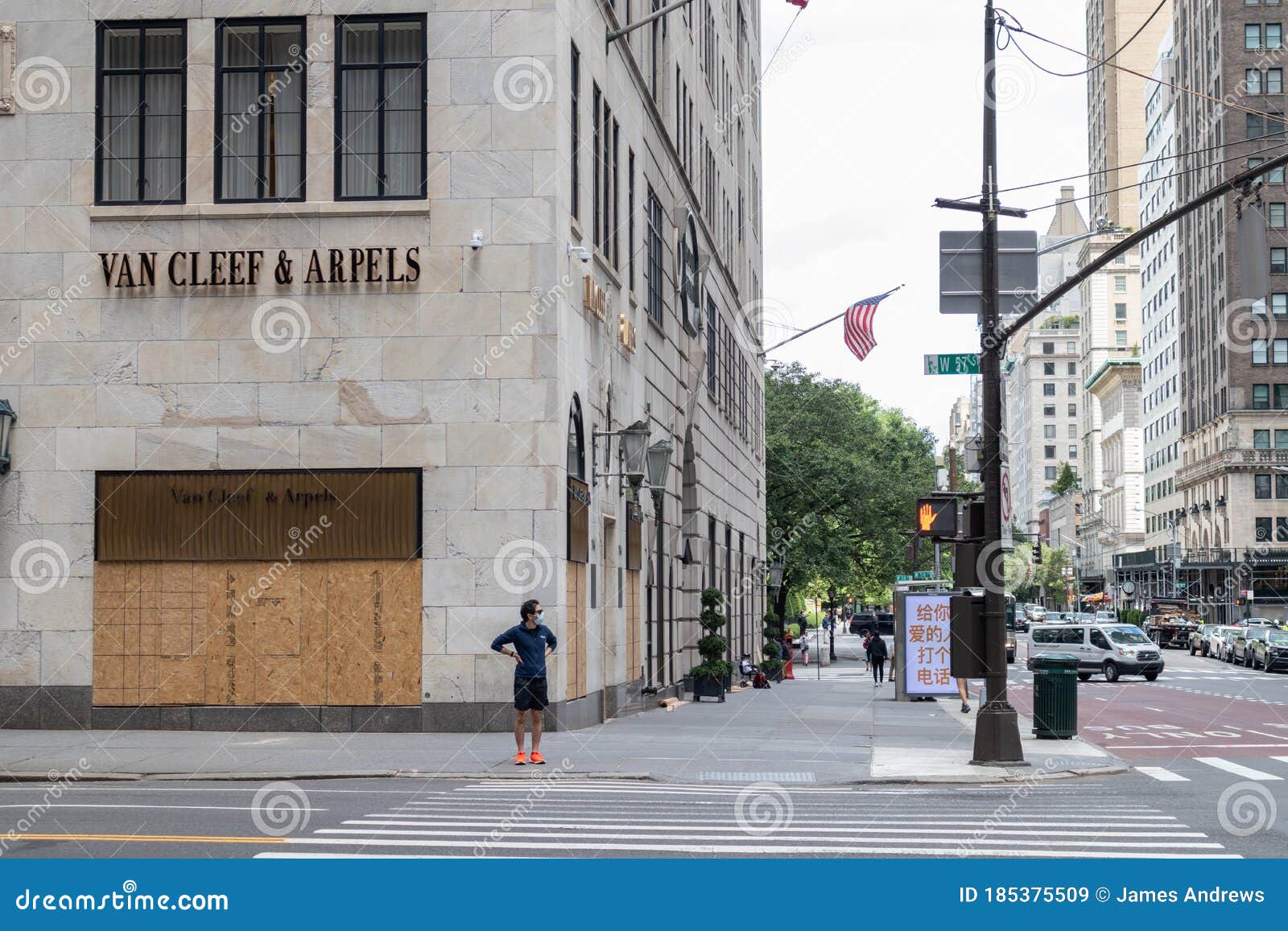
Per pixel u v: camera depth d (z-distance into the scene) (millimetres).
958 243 20734
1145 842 11758
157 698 21891
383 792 15086
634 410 29672
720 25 49219
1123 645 53438
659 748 20312
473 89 22234
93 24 22750
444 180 22156
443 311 21984
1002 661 19141
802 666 68438
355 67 22547
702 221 41812
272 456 22016
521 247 21969
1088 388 180125
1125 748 23297
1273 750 22891
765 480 65938
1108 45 175125
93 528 22125
